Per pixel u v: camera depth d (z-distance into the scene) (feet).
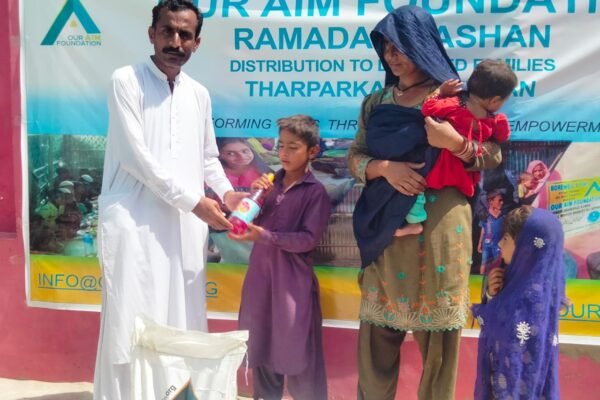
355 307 11.46
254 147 11.43
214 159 10.72
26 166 11.98
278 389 10.84
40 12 11.60
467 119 8.66
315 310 10.62
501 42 10.69
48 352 12.41
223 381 8.25
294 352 10.12
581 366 10.99
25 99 11.82
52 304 12.24
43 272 12.18
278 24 11.12
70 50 11.59
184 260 10.03
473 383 11.22
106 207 9.62
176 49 9.39
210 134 10.55
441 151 8.88
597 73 10.57
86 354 12.28
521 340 8.37
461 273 9.05
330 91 11.16
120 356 9.39
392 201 9.09
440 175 8.90
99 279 12.04
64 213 11.99
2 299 12.43
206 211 9.52
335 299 11.50
